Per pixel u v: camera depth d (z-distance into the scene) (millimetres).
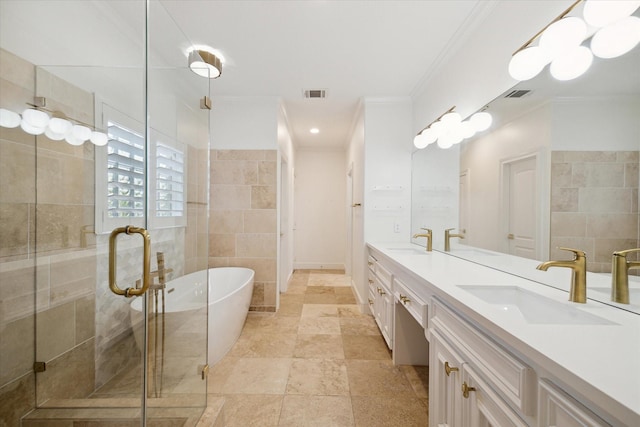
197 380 1515
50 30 1298
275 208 3041
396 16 1759
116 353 1517
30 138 1223
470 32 1858
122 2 1608
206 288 1851
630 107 885
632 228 888
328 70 2436
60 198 1332
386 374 1899
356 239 3547
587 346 629
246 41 2033
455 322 1045
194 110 2012
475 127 1773
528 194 1318
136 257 1598
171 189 1893
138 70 1741
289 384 1790
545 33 1068
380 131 2996
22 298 1209
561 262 959
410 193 3002
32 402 1244
